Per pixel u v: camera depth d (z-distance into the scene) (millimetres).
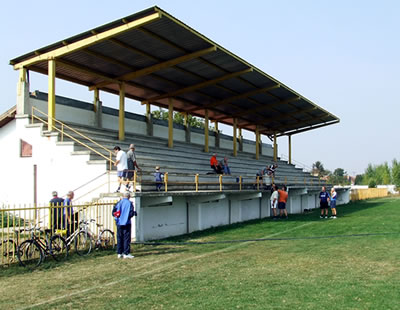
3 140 19172
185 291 7961
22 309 7066
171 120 27125
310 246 13594
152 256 12141
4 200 18672
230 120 37656
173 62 20594
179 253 12625
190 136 32875
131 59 20500
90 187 16406
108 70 21797
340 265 10281
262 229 19234
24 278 9367
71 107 21812
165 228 17484
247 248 13445
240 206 24188
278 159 45438
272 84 26906
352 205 39938
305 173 45594
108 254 12375
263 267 10195
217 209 21828
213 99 29859
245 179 30500
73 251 12094
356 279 8719
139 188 15578
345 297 7316
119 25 16547
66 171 17062
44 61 18875
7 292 8195
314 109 34094
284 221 23453
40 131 17906
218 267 10289
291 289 7949
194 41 18672
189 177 22141
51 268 10406
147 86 25625
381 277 8883
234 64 22266
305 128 42562
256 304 6973
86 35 17391
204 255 12180
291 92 29188
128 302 7312
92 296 7785
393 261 10719
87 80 22969
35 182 18031
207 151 31469
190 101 30094
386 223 20594
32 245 10812
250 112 33969
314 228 19141
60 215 12055
